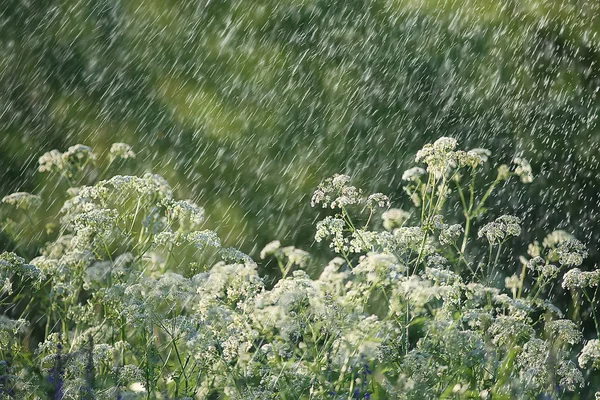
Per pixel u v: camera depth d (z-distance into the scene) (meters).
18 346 6.00
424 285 5.48
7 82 14.95
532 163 13.30
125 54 15.51
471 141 13.79
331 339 5.46
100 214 6.23
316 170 13.09
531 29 15.40
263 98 14.70
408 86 14.86
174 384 5.80
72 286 6.02
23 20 16.00
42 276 6.09
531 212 12.30
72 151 7.72
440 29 15.66
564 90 14.52
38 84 14.96
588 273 6.22
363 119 14.10
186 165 13.27
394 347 5.79
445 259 6.41
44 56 15.48
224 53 15.55
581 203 12.51
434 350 5.69
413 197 6.73
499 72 14.90
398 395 5.40
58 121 14.19
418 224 11.86
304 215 12.14
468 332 5.49
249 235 11.83
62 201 11.55
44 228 10.59
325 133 13.91
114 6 16.38
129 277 5.96
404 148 13.65
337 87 14.88
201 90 14.77
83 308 6.02
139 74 15.21
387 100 14.52
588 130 13.78
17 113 14.28
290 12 16.31
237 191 12.67
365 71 15.12
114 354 5.70
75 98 14.74
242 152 13.52
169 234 6.39
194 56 15.52
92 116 14.39
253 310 5.58
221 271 5.55
